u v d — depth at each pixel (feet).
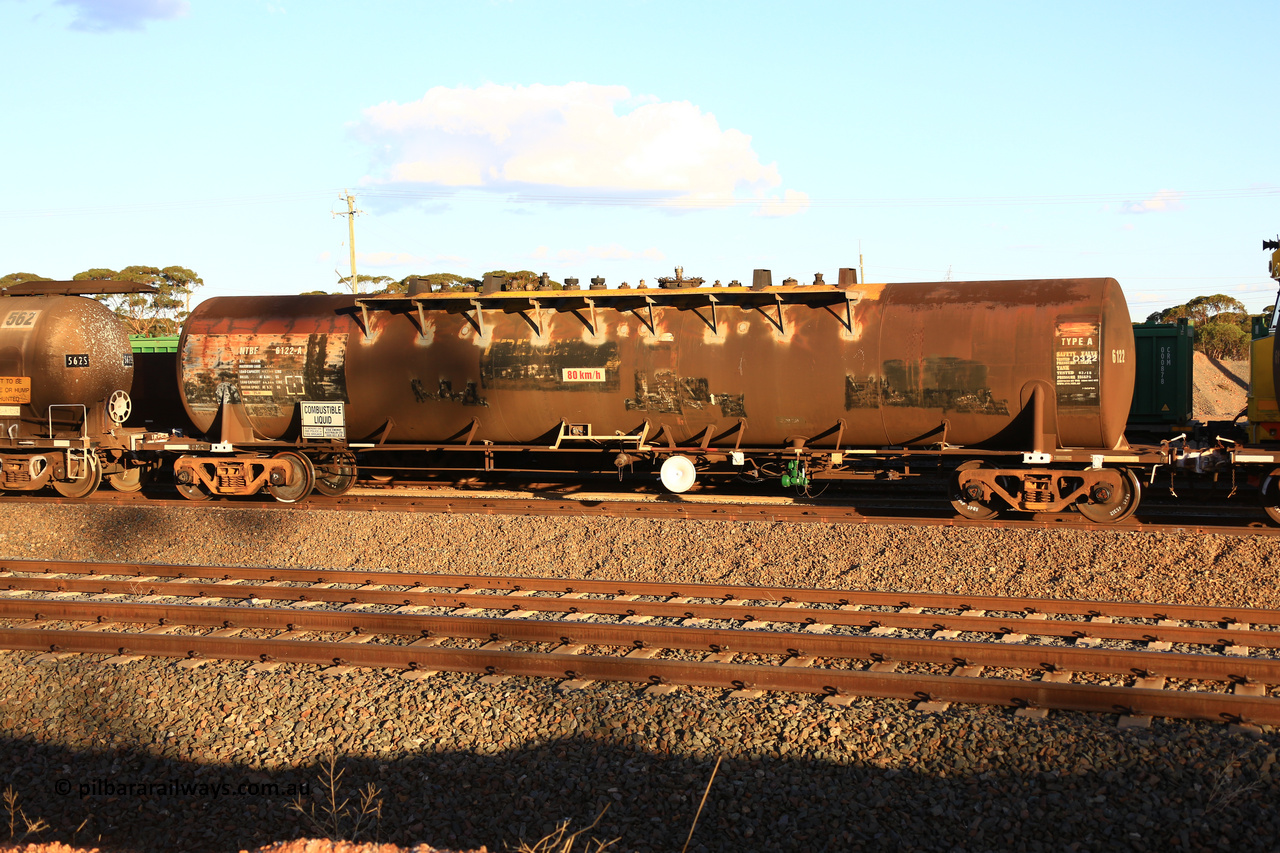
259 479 52.49
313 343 52.03
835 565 36.32
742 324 47.06
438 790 19.30
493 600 31.78
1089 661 24.07
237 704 22.95
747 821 17.79
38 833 18.84
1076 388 42.29
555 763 19.89
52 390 54.90
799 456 47.83
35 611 30.58
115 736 22.11
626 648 26.68
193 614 29.89
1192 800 17.51
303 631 28.86
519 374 49.44
